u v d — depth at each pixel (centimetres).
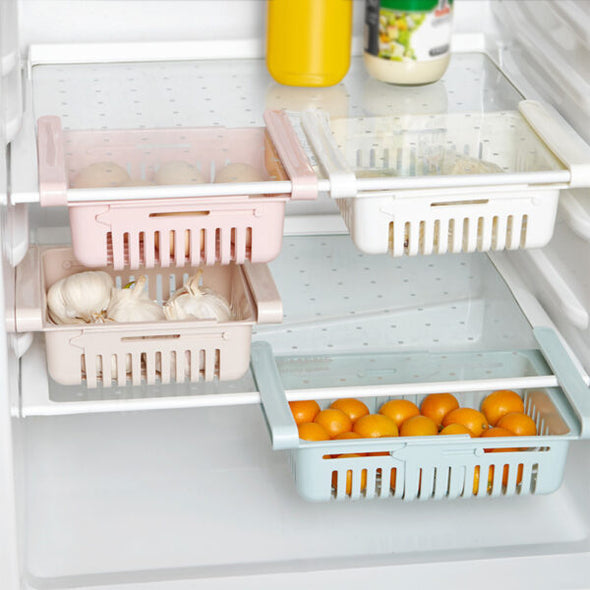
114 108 180
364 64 197
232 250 159
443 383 170
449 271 215
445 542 183
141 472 198
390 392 169
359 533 185
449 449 170
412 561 178
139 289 174
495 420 185
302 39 184
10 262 153
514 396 186
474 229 160
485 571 177
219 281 189
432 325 197
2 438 152
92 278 175
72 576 173
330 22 183
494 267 207
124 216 150
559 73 172
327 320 197
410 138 170
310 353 187
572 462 192
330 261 215
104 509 188
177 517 187
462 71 198
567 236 179
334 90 190
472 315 200
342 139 168
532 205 159
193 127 175
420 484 175
